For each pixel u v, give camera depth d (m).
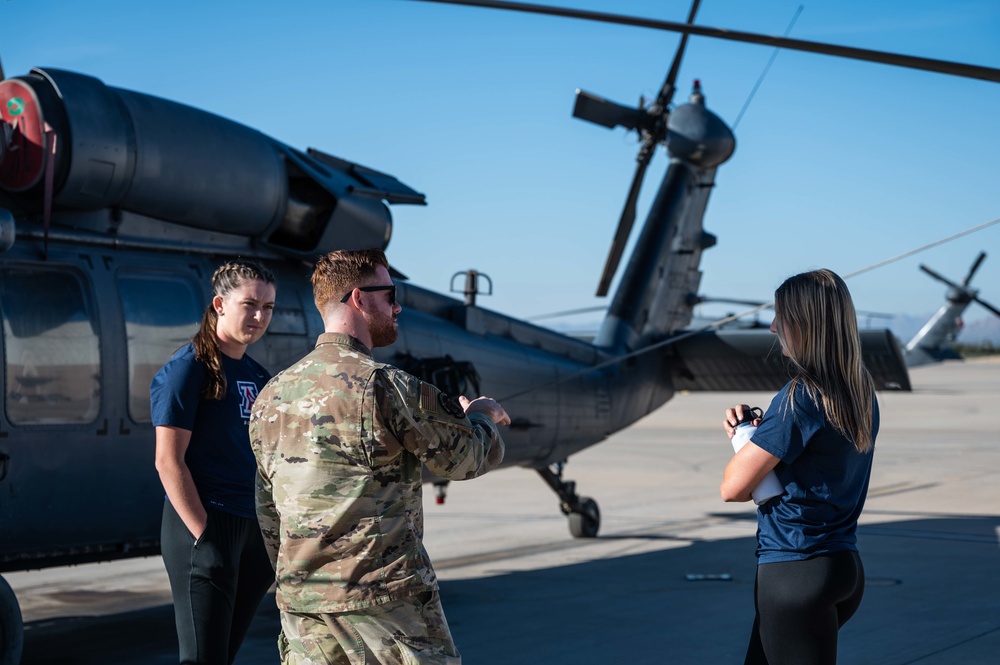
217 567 3.34
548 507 12.43
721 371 10.55
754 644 2.67
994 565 7.89
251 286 3.52
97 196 5.25
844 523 2.59
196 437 3.44
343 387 2.44
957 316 55.47
